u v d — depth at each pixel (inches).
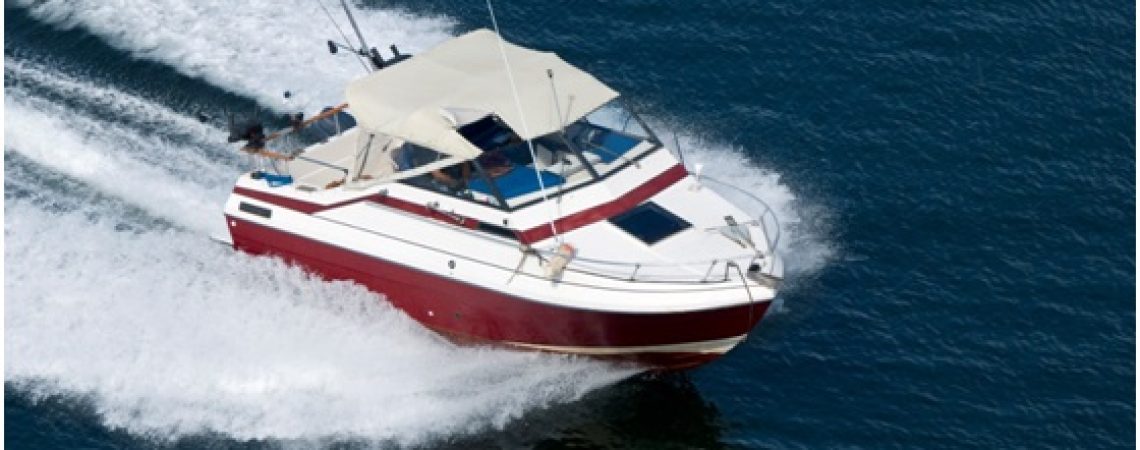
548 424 1888.5
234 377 1913.1
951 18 2524.6
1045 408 1969.7
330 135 2049.7
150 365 1926.7
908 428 1937.7
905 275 2135.8
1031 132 2362.2
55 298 2004.2
